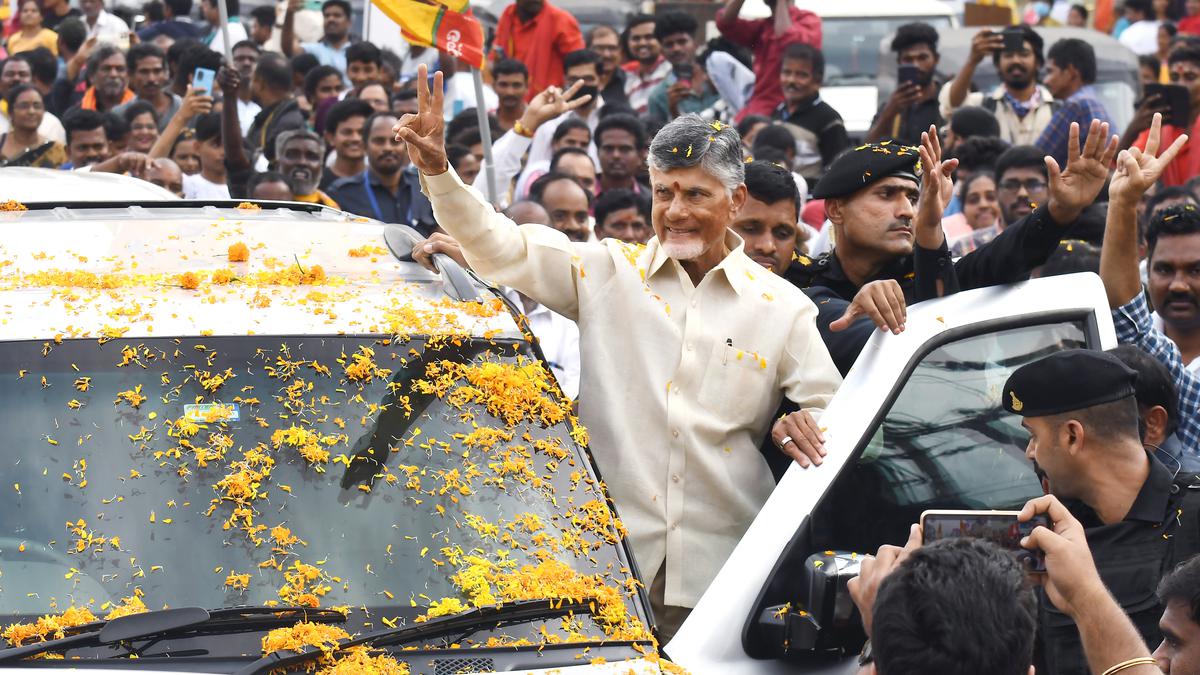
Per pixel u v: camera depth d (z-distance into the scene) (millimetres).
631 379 5906
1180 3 24141
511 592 4832
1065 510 4176
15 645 4504
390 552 4883
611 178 13469
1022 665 3461
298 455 5004
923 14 21344
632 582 5055
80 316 5227
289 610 4648
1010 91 15984
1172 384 6227
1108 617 3961
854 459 5340
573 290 6082
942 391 5625
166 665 4492
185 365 5137
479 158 13859
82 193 7152
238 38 19469
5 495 4805
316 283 5672
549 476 5211
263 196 12031
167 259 5832
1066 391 5109
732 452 5906
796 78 15383
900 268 6781
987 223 12188
